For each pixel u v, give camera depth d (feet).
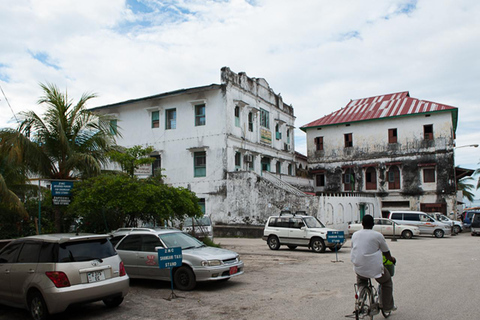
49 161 44.52
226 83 98.94
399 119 121.60
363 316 21.30
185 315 24.73
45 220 47.96
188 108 103.86
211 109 100.68
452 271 38.99
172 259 29.78
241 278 37.19
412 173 118.52
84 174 46.32
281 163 126.52
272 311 24.95
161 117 107.55
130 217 49.57
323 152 133.18
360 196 110.01
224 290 31.91
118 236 36.47
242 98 106.22
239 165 104.73
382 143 123.75
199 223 72.59
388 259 21.44
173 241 34.60
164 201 43.47
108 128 49.16
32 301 23.61
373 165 124.16
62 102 44.80
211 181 99.50
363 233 20.99
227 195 97.45
